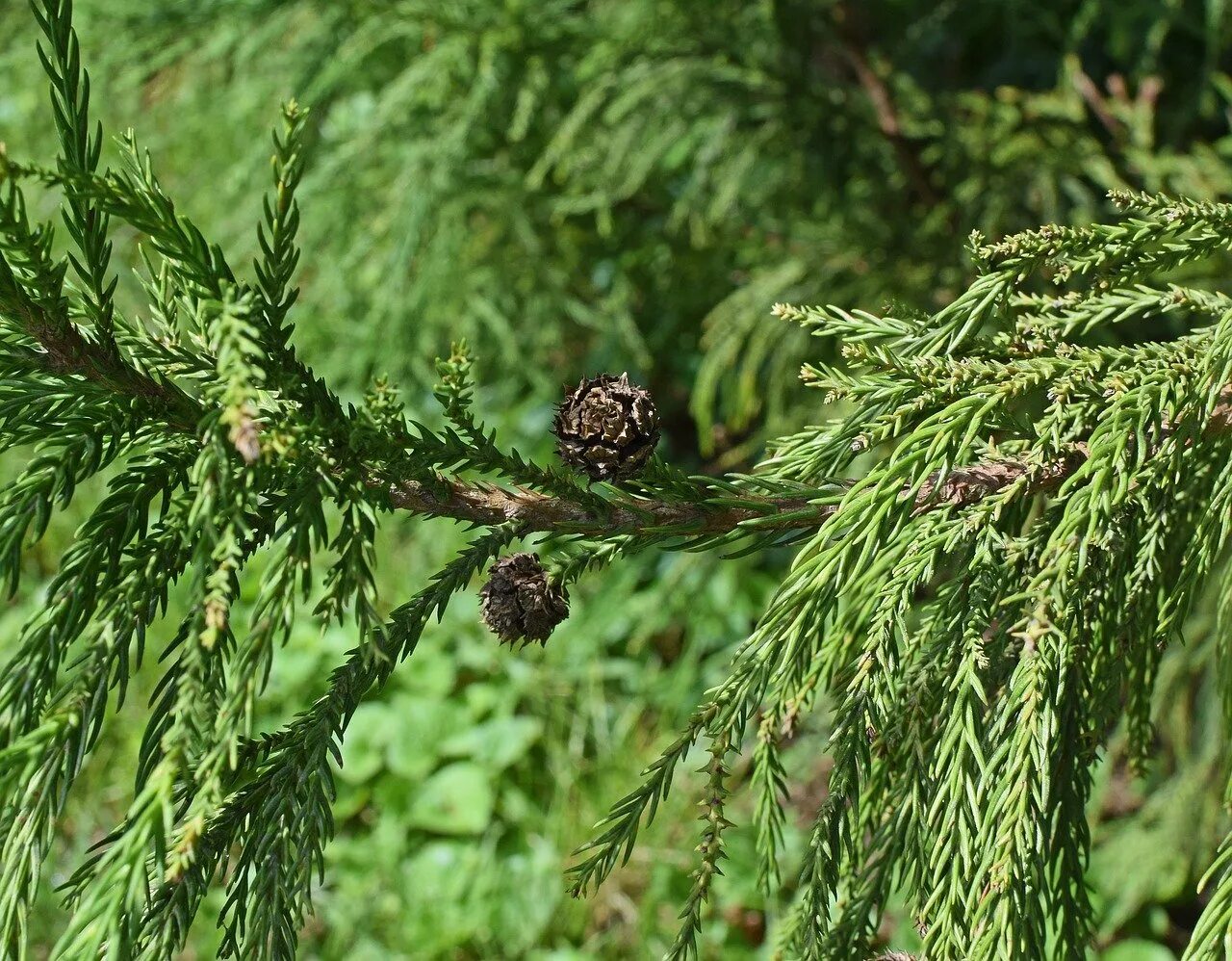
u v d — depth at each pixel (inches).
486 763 48.2
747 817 44.6
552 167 49.3
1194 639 34.2
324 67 41.4
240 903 16.3
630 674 51.4
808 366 18.0
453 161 43.6
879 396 17.7
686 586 49.2
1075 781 17.9
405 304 45.3
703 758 47.5
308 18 41.8
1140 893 38.9
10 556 15.6
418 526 53.7
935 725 17.6
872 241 43.8
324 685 49.6
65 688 15.5
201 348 16.9
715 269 50.2
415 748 48.5
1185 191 39.5
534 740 49.8
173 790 15.4
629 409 17.3
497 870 45.6
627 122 43.8
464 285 49.8
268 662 15.4
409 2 40.9
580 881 17.4
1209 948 16.1
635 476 17.6
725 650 50.8
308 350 50.8
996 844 16.6
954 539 17.4
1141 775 19.9
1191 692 37.9
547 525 17.4
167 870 15.3
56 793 15.4
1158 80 42.9
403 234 42.4
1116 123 43.8
